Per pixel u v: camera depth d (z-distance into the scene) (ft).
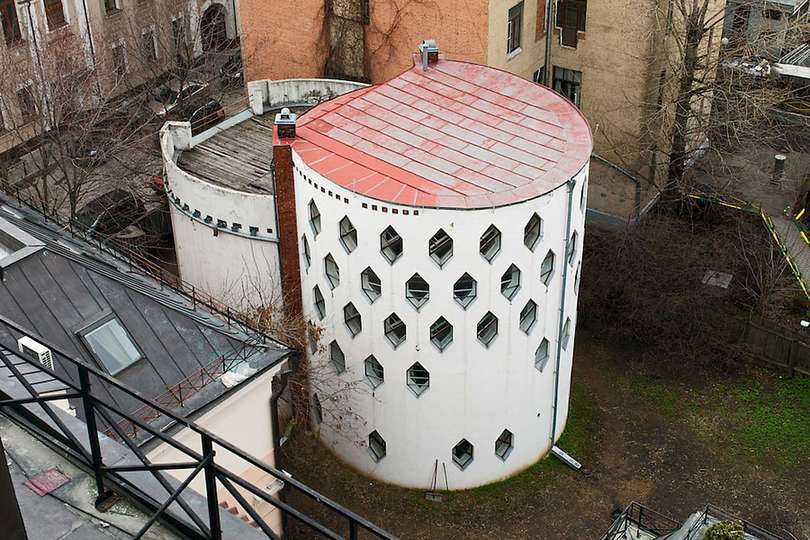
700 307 156.66
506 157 119.03
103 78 188.34
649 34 162.09
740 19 185.68
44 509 46.47
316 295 128.57
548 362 128.77
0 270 89.61
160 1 199.21
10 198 120.67
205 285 145.28
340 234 116.98
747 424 143.54
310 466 135.23
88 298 92.73
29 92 165.17
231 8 222.07
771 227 176.24
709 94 187.42
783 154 198.18
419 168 116.47
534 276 118.52
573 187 116.26
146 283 106.63
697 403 147.13
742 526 111.04
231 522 45.88
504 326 119.55
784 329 149.38
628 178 175.73
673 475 136.15
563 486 133.90
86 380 44.29
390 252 114.83
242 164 147.13
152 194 175.83
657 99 169.17
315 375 131.13
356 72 171.32
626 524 124.98
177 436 89.92
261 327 119.44
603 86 171.63
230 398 93.71
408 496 131.34
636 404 147.13
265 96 160.35
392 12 160.97
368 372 126.11
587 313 160.45
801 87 190.08
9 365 47.37
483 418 126.41
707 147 179.63
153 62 197.77
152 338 94.12
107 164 182.09
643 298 157.17
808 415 144.66
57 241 107.96
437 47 147.84
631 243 162.40
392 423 127.54
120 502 46.88
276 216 128.67
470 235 110.93
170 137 146.51
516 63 166.40
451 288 114.62
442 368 120.88
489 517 129.08
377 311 119.14
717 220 180.34
